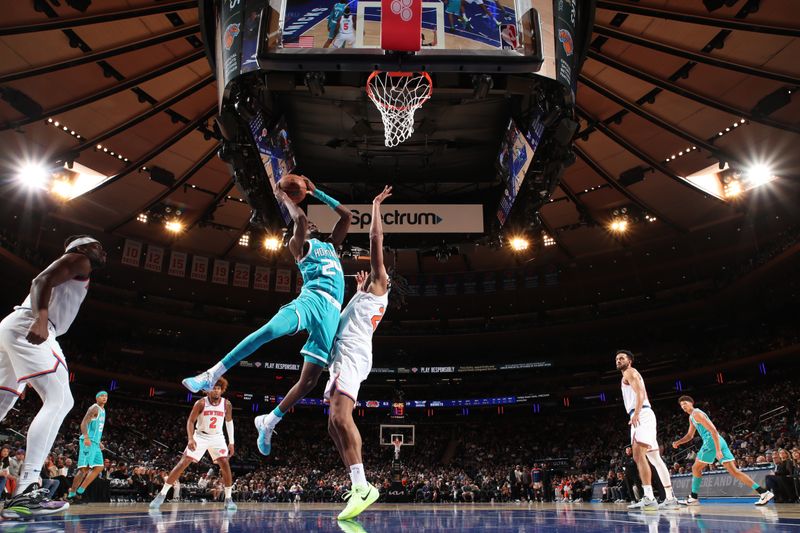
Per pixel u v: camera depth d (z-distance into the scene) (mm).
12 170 24625
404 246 16562
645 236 33688
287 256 37406
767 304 35094
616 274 38156
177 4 15586
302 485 29875
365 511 6812
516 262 38406
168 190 28125
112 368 36625
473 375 45000
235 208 31594
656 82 19156
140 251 34938
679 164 24781
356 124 14859
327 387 4152
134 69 18812
